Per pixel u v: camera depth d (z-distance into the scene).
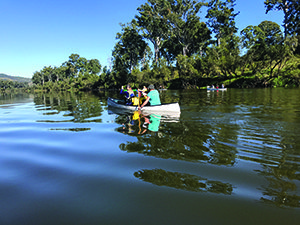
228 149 3.39
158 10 45.44
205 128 4.93
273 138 3.99
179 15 45.12
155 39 54.84
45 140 4.39
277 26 53.44
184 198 2.00
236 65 36.47
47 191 2.22
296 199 1.93
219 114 6.99
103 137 4.41
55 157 3.30
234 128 4.90
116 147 3.67
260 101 10.97
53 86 102.31
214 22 47.31
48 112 9.51
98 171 2.69
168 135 4.34
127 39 57.44
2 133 5.20
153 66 51.94
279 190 2.10
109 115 7.65
